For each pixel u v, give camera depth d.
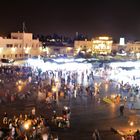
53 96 54.84
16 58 113.19
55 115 42.34
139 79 73.00
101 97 58.00
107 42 146.12
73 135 36.41
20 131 35.31
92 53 136.62
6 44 112.06
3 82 68.56
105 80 76.69
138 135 34.91
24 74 77.44
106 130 38.50
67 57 112.50
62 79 72.38
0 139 33.06
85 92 61.50
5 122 39.47
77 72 85.62
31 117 41.28
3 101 52.31
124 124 41.16
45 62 93.25
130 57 124.81
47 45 145.62
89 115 45.47
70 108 49.25
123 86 66.06
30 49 124.19
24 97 55.16
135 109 49.69
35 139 34.47
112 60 108.94
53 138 34.94
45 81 69.94
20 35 121.56
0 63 94.06
